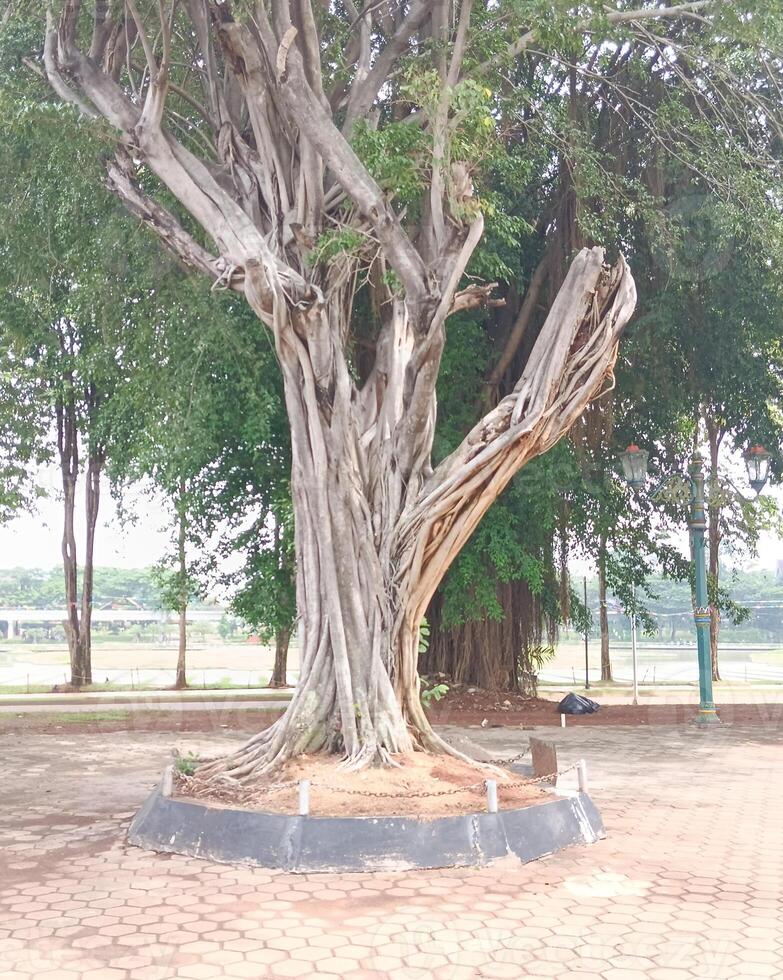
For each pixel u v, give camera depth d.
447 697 14.66
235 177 7.81
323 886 4.71
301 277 6.93
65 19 7.80
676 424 15.70
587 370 6.69
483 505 6.71
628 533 15.76
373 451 7.12
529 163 10.24
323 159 6.83
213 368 11.57
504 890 4.67
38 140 8.08
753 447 13.98
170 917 4.24
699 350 14.80
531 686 15.62
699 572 13.08
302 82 6.43
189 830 5.46
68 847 5.65
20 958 3.72
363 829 5.06
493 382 15.11
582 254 6.66
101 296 10.32
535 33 7.77
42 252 9.48
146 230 9.05
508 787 6.00
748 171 11.61
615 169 13.09
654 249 12.61
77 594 14.67
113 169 7.96
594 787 7.74
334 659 6.53
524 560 14.41
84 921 4.19
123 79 9.63
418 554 6.71
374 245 7.32
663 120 11.33
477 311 14.88
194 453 10.79
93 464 14.75
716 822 6.36
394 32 8.69
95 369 12.73
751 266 12.49
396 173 6.71
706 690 12.52
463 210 6.40
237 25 7.13
